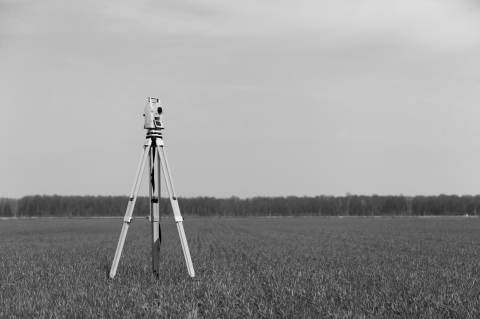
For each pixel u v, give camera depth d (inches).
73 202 7322.8
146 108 498.9
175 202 516.1
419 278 585.9
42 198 7263.8
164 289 456.1
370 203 7647.6
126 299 420.5
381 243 1332.4
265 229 2449.6
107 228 2652.6
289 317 384.2
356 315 366.9
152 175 523.8
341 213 7549.2
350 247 1177.4
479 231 2095.2
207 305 408.2
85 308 387.5
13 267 723.4
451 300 432.8
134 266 675.4
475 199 7362.2
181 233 519.5
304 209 7711.6
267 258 867.4
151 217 536.4
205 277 553.6
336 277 606.9
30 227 2842.0
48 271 653.3
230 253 992.9
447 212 7249.0
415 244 1291.8
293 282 544.1
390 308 410.6
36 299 426.9
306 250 1077.8
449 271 671.8
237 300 439.8
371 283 555.5
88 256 900.6
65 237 1728.6
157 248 539.5
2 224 3430.1
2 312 386.6
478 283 553.3
